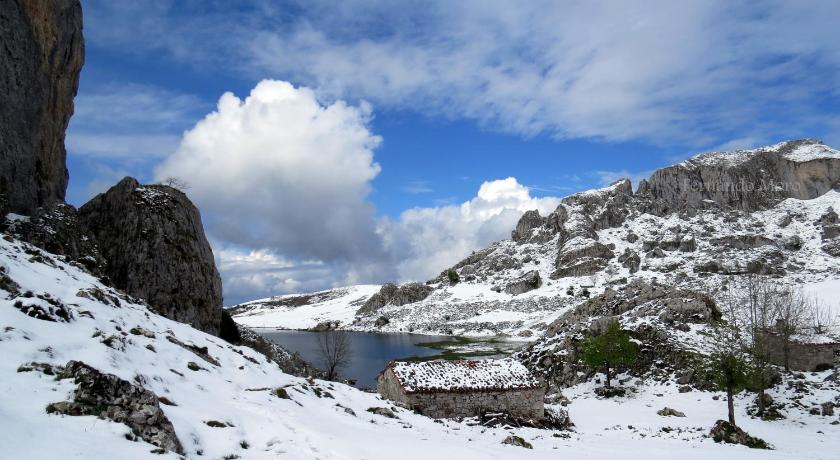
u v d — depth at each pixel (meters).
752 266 137.00
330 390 26.58
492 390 38.88
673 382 53.38
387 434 19.58
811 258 145.50
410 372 39.84
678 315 65.75
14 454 8.81
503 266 186.75
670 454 27.22
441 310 160.62
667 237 169.62
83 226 41.97
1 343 13.02
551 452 24.17
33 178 36.09
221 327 50.56
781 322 56.56
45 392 11.59
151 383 14.99
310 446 14.42
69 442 9.91
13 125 33.66
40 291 18.92
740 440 33.22
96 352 14.70
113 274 41.47
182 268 44.62
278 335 147.88
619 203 197.75
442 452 17.70
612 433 37.62
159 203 46.09
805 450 31.67
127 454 10.34
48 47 37.09
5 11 32.97
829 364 52.44
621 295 78.44
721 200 190.75
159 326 22.77
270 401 18.50
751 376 40.47
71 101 41.38
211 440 13.05
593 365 56.28
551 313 135.00
